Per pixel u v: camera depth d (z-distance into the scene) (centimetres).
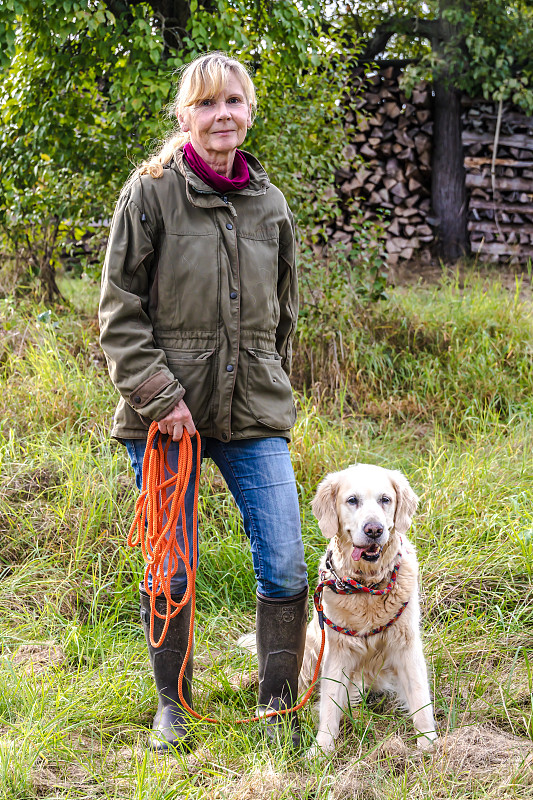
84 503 367
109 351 222
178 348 226
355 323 576
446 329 583
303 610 239
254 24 524
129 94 500
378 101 845
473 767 215
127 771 219
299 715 254
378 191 850
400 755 226
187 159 227
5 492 377
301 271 557
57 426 436
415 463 440
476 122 855
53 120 541
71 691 257
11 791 209
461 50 809
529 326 571
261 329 233
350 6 884
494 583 321
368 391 539
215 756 223
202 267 222
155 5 550
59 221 595
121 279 222
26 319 544
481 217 861
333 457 429
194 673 281
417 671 246
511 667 270
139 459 236
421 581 323
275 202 238
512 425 486
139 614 326
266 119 543
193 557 238
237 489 238
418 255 850
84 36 520
